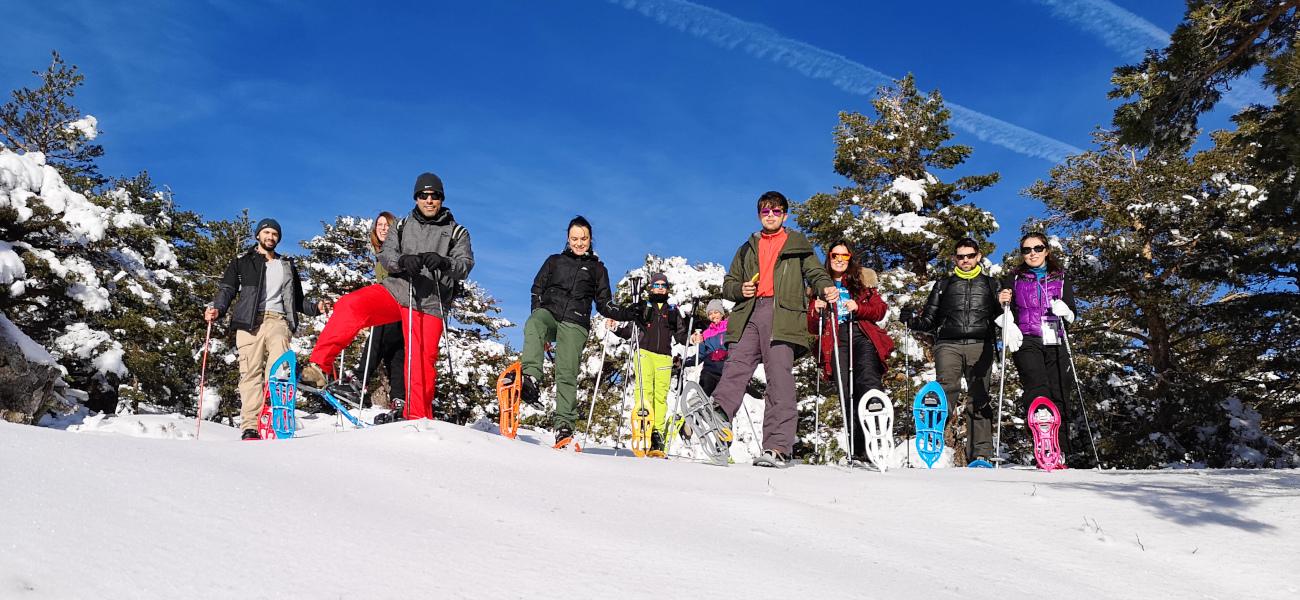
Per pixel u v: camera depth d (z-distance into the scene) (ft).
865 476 16.17
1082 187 73.56
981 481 15.71
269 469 9.96
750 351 19.52
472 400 93.15
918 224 67.62
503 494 10.67
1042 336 22.52
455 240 19.70
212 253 89.35
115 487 7.68
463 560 7.33
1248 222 63.62
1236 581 9.76
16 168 55.93
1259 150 31.53
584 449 23.31
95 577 5.61
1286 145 25.11
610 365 62.23
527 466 13.32
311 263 99.50
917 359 55.62
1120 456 58.39
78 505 6.93
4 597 5.03
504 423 18.40
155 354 66.44
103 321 62.34
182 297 75.61
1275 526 11.79
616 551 8.33
